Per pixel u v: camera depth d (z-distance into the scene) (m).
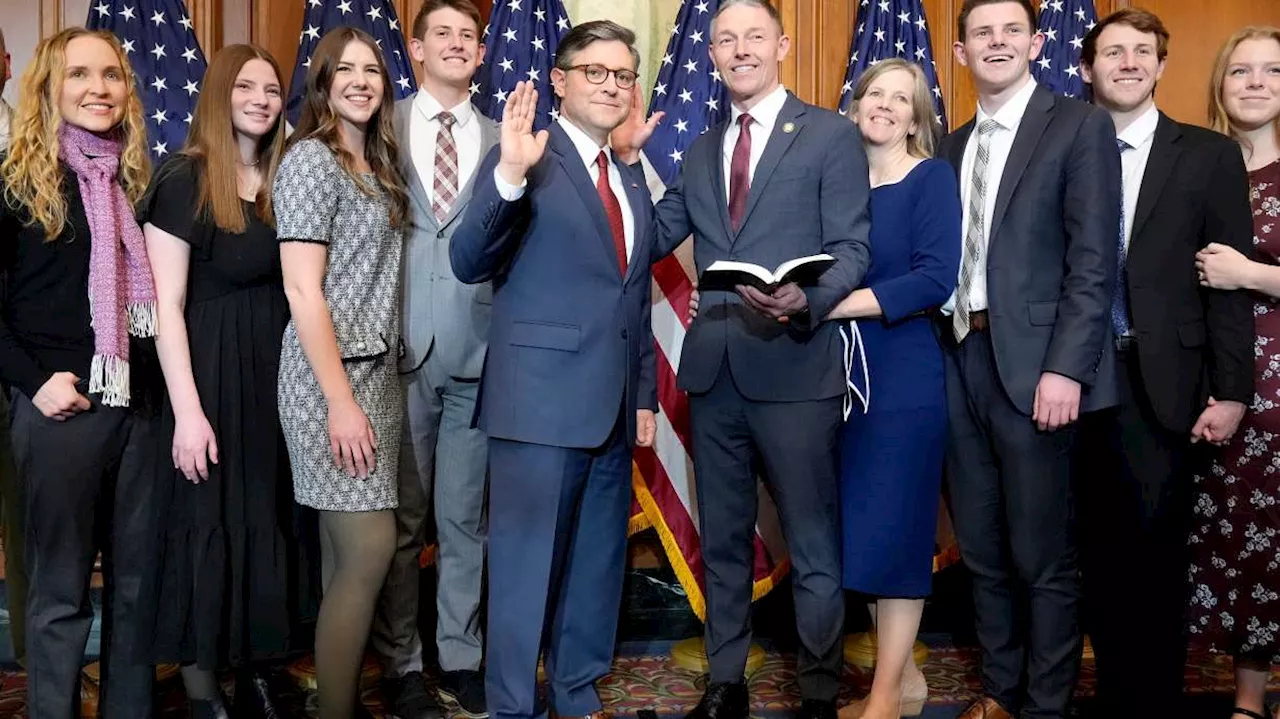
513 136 2.18
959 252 2.54
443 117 2.90
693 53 3.61
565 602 2.54
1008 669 2.68
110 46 2.40
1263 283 2.47
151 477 2.44
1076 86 3.63
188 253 2.40
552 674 2.56
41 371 2.28
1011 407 2.49
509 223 2.26
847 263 2.44
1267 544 2.63
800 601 2.58
